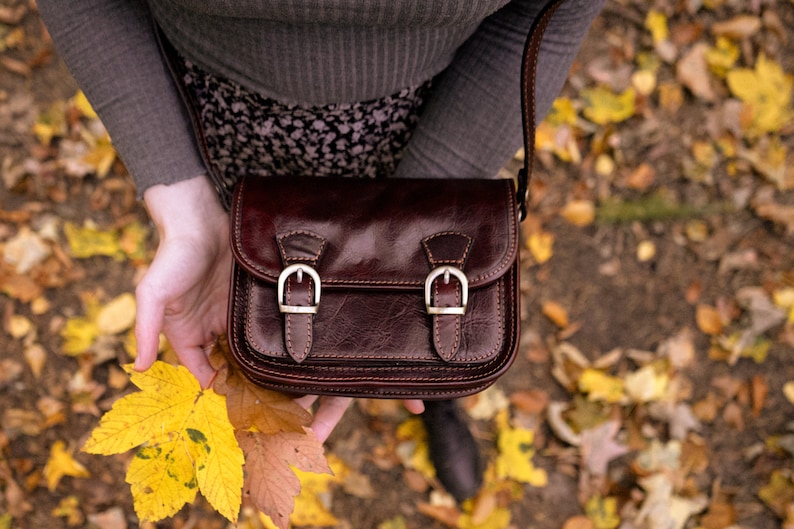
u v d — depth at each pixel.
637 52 2.64
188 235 1.17
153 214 1.20
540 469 2.17
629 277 2.41
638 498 2.12
